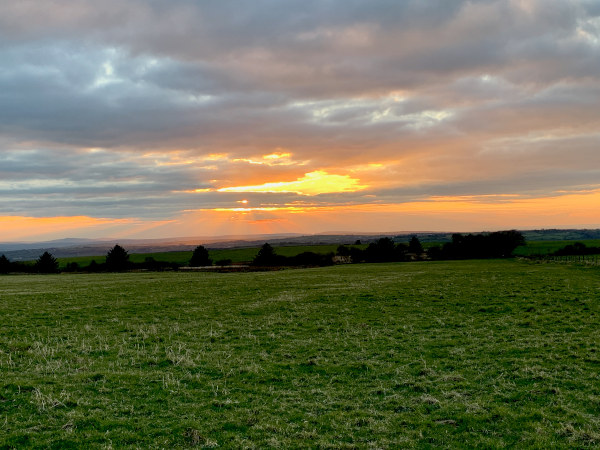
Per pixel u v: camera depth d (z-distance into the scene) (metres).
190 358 19.31
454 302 32.88
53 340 23.22
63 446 11.20
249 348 21.47
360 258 118.88
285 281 54.94
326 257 121.81
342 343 22.03
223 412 13.37
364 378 16.56
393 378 16.47
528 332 23.09
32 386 15.04
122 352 20.39
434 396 14.52
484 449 10.98
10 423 12.38
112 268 112.81
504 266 73.19
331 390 15.32
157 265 116.56
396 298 35.97
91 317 30.28
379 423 12.52
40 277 77.94
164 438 11.62
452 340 21.80
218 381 16.30
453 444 11.27
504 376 16.19
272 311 31.86
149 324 27.70
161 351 20.83
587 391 14.41
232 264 119.69
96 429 12.16
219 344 22.27
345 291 41.34
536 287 39.00
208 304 35.78
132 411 13.34
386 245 119.00
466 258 117.69
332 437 11.70
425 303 33.09
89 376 16.50
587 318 25.73
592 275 50.38
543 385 15.02
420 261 110.00
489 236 121.50
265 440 11.53
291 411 13.44
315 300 36.47
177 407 13.75
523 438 11.41
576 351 18.89
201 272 88.00
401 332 24.25
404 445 11.27
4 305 36.12
